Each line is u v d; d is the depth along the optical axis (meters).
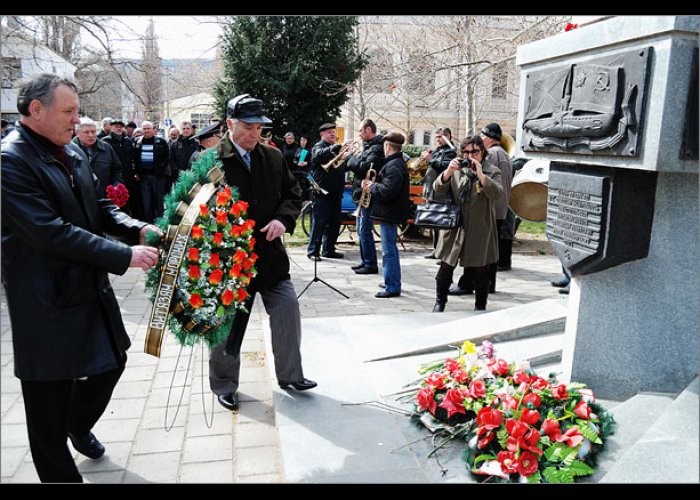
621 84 2.43
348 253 9.09
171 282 2.73
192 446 3.20
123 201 7.07
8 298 2.40
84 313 2.49
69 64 12.95
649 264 2.78
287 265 3.51
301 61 14.67
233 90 15.29
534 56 3.03
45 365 2.41
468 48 10.99
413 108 19.95
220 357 3.57
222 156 3.24
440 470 2.66
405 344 4.07
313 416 3.22
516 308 4.41
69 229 2.38
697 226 2.63
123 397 3.79
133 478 2.90
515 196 5.46
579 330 3.02
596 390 2.98
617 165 2.52
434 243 8.83
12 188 2.30
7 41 8.57
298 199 3.58
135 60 12.38
